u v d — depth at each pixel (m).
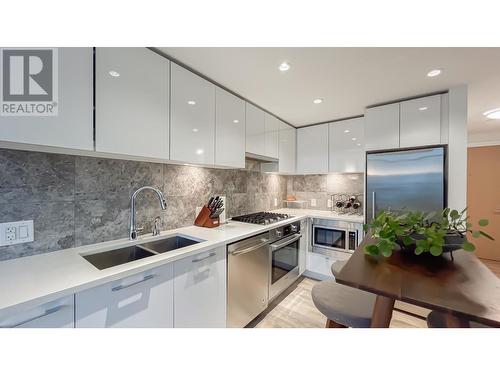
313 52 1.42
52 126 0.97
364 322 0.86
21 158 1.12
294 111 2.54
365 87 1.93
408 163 2.09
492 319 0.47
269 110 2.50
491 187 3.67
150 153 1.34
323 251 2.75
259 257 1.93
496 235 3.64
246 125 2.19
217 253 1.52
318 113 2.61
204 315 1.43
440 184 1.93
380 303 0.75
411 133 2.12
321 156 2.96
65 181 1.27
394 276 0.67
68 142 1.01
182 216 1.94
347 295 1.06
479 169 3.77
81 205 1.34
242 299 1.74
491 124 3.20
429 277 0.66
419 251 0.75
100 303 0.96
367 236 1.10
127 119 1.23
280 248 2.27
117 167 1.50
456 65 1.58
